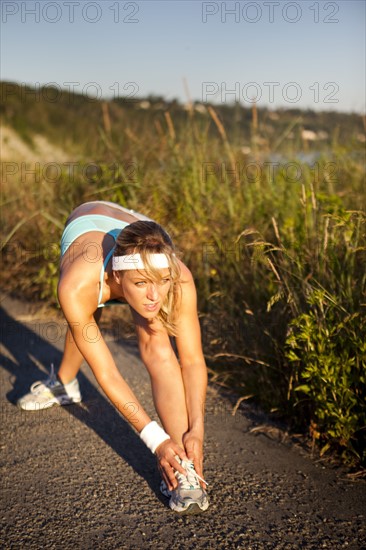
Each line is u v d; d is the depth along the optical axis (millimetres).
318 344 2984
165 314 2621
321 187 4980
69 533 2459
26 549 2359
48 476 2875
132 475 2885
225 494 2729
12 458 3035
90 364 2652
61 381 3572
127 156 5672
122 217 3010
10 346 4555
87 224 2859
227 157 5551
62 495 2723
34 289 5602
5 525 2508
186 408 2740
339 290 3258
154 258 2383
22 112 15023
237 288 4180
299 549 2371
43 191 6254
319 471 2904
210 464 2965
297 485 2791
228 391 3762
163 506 2646
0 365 4227
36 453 3082
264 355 3566
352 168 5180
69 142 7688
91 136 6730
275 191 5000
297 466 2949
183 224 5059
